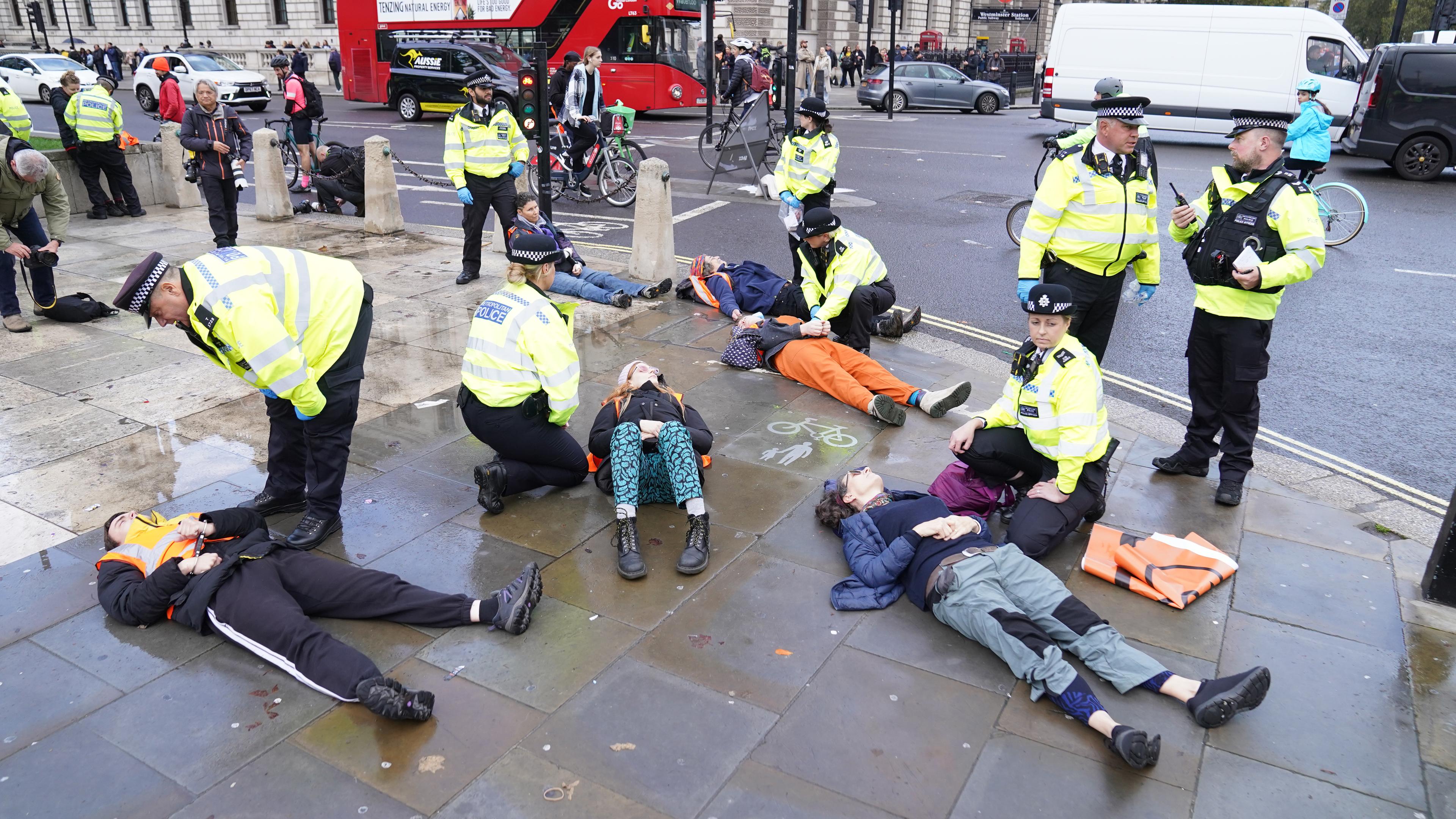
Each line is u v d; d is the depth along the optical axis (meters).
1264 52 17.55
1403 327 7.60
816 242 6.06
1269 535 4.27
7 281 6.77
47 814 2.61
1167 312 8.15
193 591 3.32
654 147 18.48
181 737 2.91
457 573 3.82
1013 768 2.81
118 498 4.41
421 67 22.55
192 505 4.35
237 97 25.92
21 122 10.71
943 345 7.09
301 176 13.85
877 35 42.78
